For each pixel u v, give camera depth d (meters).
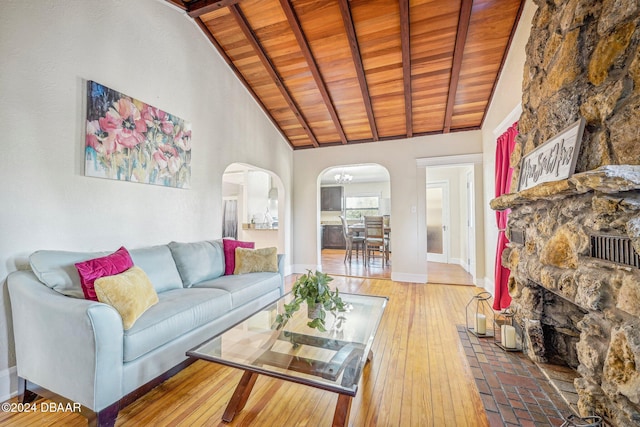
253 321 1.97
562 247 1.61
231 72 3.79
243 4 2.88
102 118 2.26
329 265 6.26
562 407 1.54
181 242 2.96
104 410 1.41
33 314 1.57
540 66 2.01
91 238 2.21
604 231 1.27
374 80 3.64
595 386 1.30
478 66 3.27
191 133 3.15
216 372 2.00
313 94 4.06
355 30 3.00
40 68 1.92
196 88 3.23
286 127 4.95
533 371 1.91
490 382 1.78
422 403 1.64
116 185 2.39
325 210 9.58
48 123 1.96
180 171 2.98
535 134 2.08
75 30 2.12
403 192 4.79
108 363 1.43
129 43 2.51
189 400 1.69
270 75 3.75
